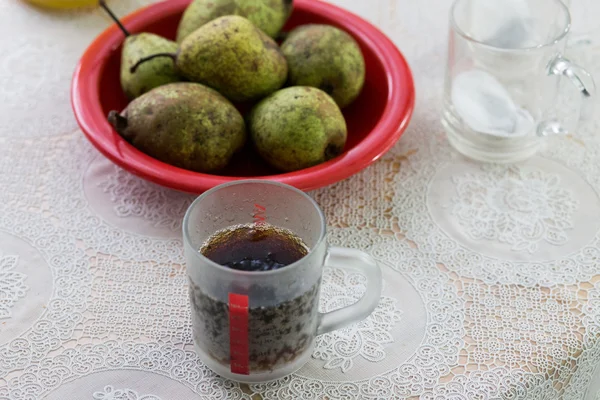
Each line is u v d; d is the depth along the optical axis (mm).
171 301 771
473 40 846
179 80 874
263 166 864
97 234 810
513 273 793
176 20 947
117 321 757
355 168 816
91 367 733
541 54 841
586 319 765
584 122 903
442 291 781
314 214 700
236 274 672
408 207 839
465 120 867
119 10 1016
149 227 818
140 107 824
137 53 870
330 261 712
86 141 880
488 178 863
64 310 762
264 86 858
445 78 890
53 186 842
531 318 766
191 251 680
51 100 915
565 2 1030
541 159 878
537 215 834
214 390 725
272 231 725
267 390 726
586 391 785
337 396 725
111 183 848
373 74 921
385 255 803
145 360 737
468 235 820
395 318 764
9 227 811
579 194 850
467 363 741
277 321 692
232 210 719
